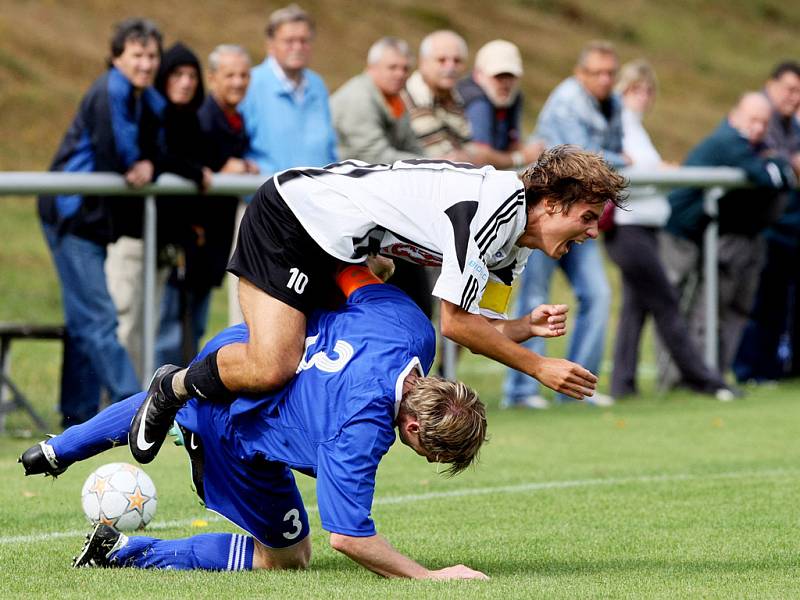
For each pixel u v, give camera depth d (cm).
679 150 9769
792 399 3675
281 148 3103
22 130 5972
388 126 3148
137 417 1517
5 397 3047
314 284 1505
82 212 2795
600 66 3338
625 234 3578
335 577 1490
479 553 1733
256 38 8275
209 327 3938
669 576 1522
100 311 2830
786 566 1619
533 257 3412
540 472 2508
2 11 7156
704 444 2884
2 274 4462
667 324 3653
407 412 1391
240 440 1476
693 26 13662
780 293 4088
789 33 14675
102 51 7206
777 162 3647
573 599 1341
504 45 3378
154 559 1566
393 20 9888
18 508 2067
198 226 2989
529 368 1473
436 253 1484
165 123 2892
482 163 3309
